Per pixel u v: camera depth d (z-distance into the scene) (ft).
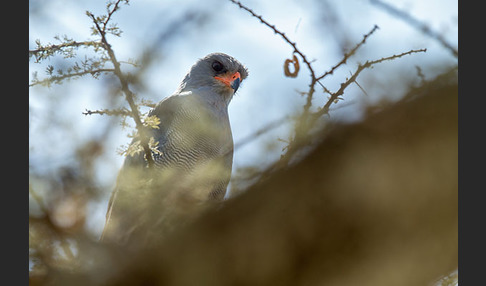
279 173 14.15
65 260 14.76
